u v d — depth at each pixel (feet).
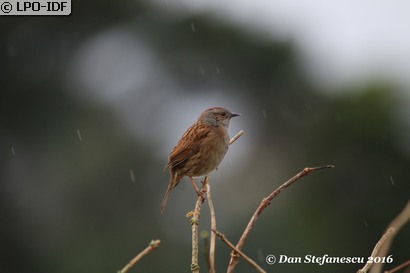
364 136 46.06
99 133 57.00
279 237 45.52
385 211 44.96
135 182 54.70
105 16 58.85
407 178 44.88
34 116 58.29
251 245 45.14
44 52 59.36
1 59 58.44
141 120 58.18
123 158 55.62
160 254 50.44
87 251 52.80
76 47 59.98
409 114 45.39
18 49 58.59
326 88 51.08
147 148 55.72
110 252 52.39
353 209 45.60
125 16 58.59
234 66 56.29
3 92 58.54
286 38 55.42
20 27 58.39
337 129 47.42
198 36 56.80
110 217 53.98
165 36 57.67
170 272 49.70
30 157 57.57
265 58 55.42
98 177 55.31
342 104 47.67
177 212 51.24
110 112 57.57
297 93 52.95
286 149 50.75
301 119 50.98
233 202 49.08
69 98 58.54
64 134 57.26
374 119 45.68
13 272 54.49
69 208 55.36
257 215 17.12
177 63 57.67
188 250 49.42
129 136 56.59
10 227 55.26
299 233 45.62
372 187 45.57
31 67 58.85
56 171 56.65
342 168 46.57
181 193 51.24
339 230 45.44
